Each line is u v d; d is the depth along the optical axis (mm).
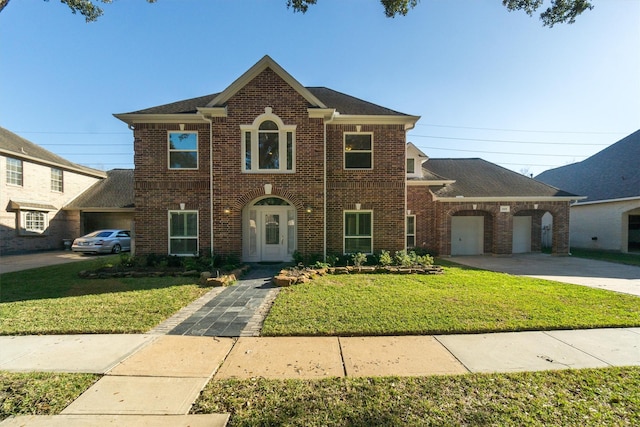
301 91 11250
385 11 7582
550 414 2861
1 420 2750
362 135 12297
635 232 20031
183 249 11977
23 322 5125
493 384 3371
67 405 2975
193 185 11906
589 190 20609
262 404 3018
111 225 21172
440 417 2818
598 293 7211
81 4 7441
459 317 5414
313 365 3818
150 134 11906
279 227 11984
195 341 4539
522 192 15992
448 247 15188
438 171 18094
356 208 12117
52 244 19281
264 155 11414
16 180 17453
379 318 5348
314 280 8547
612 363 3883
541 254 16609
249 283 8336
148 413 2869
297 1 7359
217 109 10984
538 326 5016
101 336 4684
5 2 5105
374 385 3352
